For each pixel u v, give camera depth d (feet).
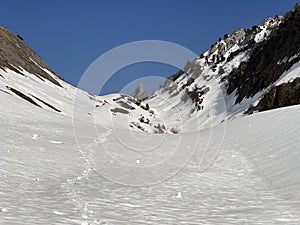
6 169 50.47
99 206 34.24
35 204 32.19
